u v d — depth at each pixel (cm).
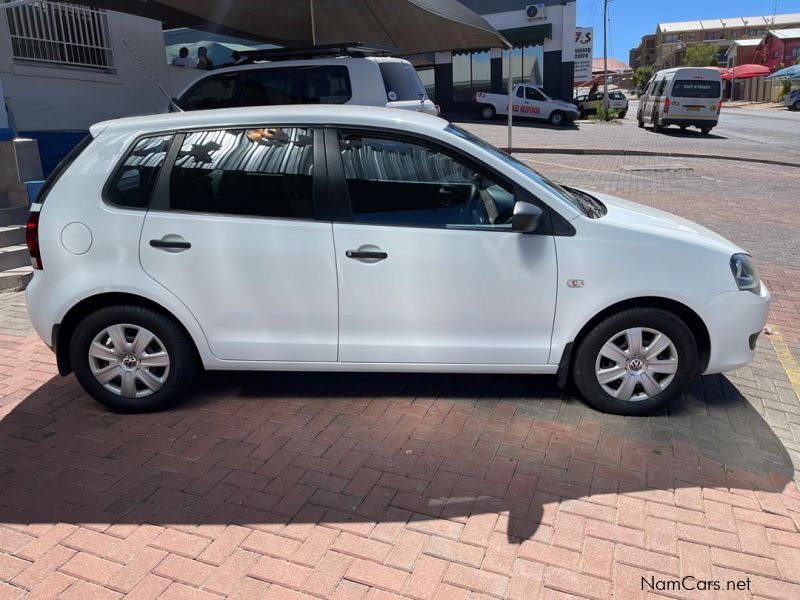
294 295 382
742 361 391
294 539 292
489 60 3019
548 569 276
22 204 711
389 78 917
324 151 381
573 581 270
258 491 326
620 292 374
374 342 387
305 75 912
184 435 378
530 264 374
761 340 539
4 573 273
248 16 1091
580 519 306
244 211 381
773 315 602
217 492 325
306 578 270
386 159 381
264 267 379
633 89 9894
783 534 299
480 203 379
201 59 1377
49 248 383
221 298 383
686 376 388
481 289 377
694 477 339
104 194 384
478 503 316
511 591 264
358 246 374
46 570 275
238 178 382
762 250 816
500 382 441
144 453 360
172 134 387
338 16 1075
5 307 599
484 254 373
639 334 384
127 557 282
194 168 384
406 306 380
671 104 2406
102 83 1127
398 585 267
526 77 2998
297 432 380
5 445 369
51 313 385
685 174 1433
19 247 670
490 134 2266
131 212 381
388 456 355
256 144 384
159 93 1259
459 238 372
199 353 396
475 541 291
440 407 409
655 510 313
